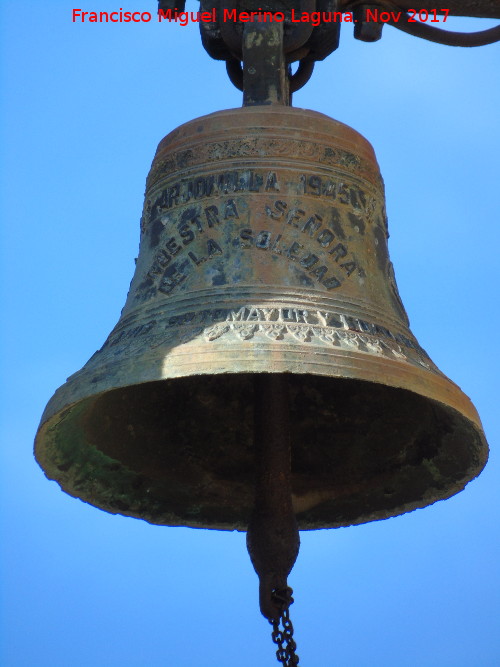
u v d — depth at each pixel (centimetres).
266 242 338
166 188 350
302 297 334
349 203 347
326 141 348
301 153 346
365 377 321
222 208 342
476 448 342
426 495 355
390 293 348
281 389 352
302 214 342
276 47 354
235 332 324
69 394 328
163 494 359
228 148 346
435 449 353
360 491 360
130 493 356
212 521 361
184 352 321
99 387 324
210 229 341
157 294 339
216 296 333
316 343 323
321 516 361
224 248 339
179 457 361
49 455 342
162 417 361
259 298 332
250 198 342
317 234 341
